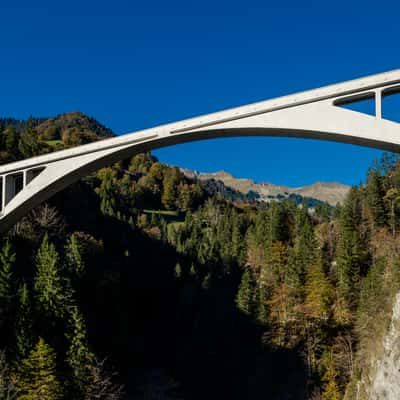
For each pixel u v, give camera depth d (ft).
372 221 242.78
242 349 244.01
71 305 163.43
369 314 186.60
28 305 148.25
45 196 79.66
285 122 61.41
